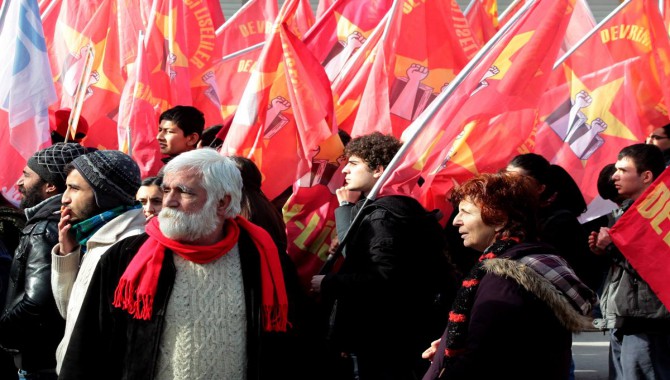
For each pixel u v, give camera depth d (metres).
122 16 7.64
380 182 4.85
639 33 6.82
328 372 4.73
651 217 4.68
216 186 3.28
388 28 6.46
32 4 6.44
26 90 6.36
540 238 3.44
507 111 5.63
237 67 8.20
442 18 6.50
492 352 3.15
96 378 3.29
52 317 4.09
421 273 4.58
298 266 5.77
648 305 4.98
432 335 4.65
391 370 4.59
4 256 4.73
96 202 3.94
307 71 5.92
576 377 6.91
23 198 5.16
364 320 4.57
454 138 5.57
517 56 5.70
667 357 5.03
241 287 3.34
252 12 8.85
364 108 6.26
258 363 3.31
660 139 6.93
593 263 5.12
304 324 3.51
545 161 5.21
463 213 3.45
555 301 3.14
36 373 4.25
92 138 7.55
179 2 7.44
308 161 5.86
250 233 3.42
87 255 3.79
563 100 6.84
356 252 4.62
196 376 3.23
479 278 3.28
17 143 6.30
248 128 5.98
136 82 6.59
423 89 6.48
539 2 5.77
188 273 3.29
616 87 6.71
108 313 3.30
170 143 6.41
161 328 3.22
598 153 6.70
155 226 3.34
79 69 7.81
